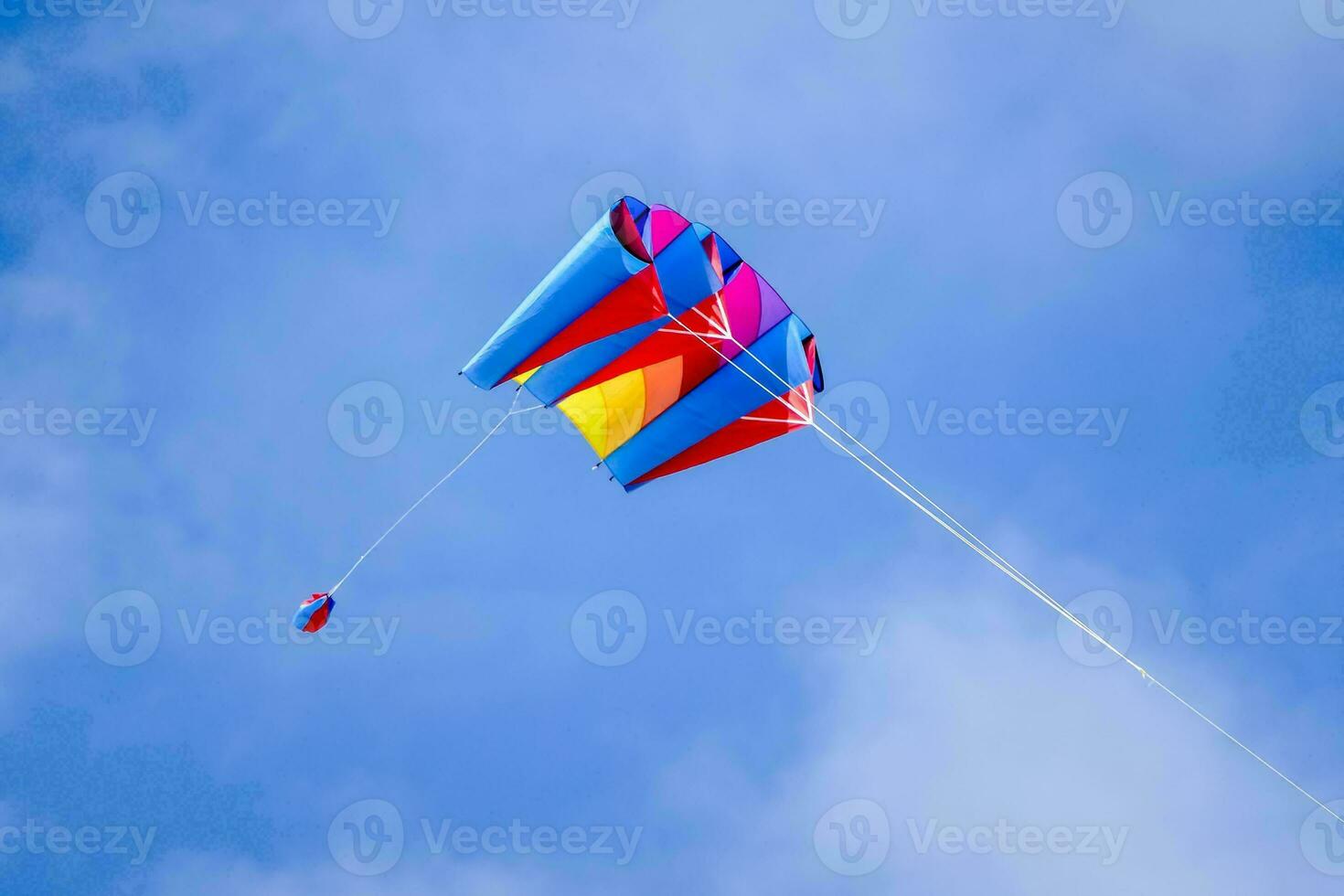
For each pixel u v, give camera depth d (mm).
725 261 12578
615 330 12281
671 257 12305
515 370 11953
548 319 11688
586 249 11531
